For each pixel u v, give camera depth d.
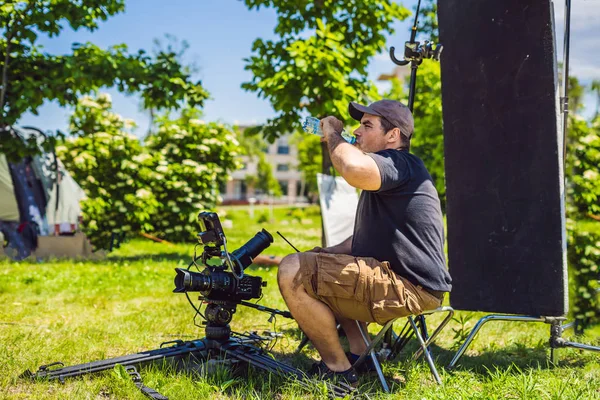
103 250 11.41
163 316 5.63
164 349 3.78
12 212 10.79
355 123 8.99
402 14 9.62
